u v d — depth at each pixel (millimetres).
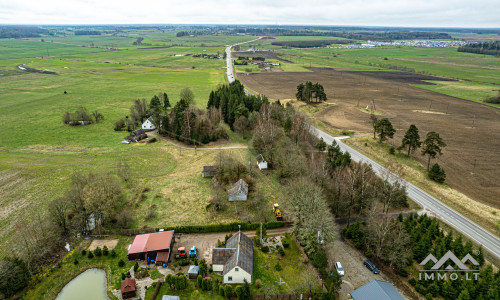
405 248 64375
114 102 194500
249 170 102000
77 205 72125
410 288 56688
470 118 161625
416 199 86312
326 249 66812
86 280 58188
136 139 129375
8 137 133000
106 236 69875
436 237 68688
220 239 69375
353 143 127125
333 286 52812
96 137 134750
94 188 73188
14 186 91438
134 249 62719
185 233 71500
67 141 129375
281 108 145875
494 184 94750
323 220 64438
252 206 82125
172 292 54688
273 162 104812
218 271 60281
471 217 77875
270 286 56656
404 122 154375
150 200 84438
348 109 179500
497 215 78312
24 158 111562
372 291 51062
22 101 194000
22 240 64125
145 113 158750
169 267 60656
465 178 98562
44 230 66938
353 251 66562
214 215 78125
